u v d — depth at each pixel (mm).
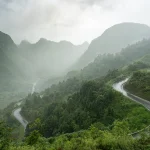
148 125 49219
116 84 115562
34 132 48094
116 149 28047
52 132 96438
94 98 90500
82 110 90000
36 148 38344
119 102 77062
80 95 110125
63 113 103375
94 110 82750
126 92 92312
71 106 107062
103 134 35375
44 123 104312
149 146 28859
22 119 163250
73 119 87375
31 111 164500
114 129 39406
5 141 32156
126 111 67312
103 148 29344
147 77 95000
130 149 28203
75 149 30328
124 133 33594
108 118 68625
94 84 106000
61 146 34625
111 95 84062
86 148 29000
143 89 83812
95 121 75312
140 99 77688
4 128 32969
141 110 62031
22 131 131625
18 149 33375
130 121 54625
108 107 76250
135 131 45031
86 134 41125
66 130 81688
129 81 101312
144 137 30984
